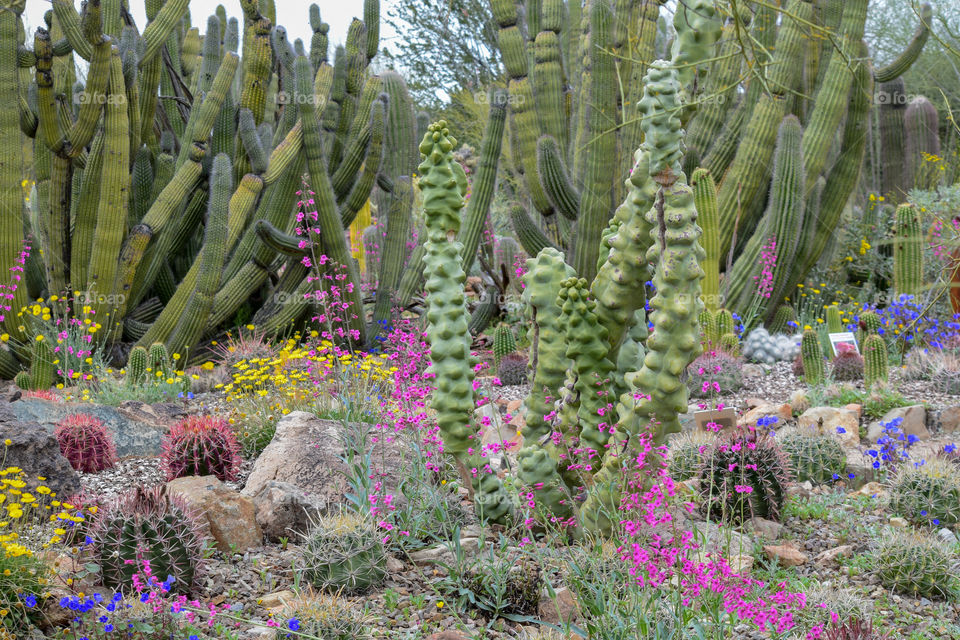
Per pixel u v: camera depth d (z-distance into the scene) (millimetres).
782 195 7855
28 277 8320
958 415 5492
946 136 11719
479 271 10648
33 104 7902
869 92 8453
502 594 3002
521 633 2900
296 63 7688
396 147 9375
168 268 9078
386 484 3836
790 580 3234
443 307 3422
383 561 3174
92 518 3281
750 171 8312
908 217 7473
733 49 8188
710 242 7406
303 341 8758
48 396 5488
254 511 3629
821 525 3953
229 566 3336
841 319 7918
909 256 7500
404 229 8711
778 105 8188
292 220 8406
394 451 4184
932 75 11750
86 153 8273
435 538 3396
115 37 8141
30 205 8945
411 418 3617
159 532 3002
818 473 4527
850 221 10016
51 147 7328
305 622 2703
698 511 3928
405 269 9164
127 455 4855
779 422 5465
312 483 3902
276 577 3238
